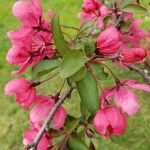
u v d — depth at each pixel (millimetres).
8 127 687
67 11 885
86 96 222
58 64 230
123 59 225
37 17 227
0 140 671
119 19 332
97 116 222
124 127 222
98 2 300
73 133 247
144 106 677
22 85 231
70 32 805
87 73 224
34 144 218
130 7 312
